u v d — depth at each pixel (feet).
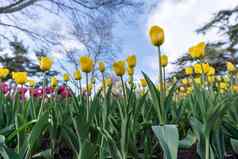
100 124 6.14
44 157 6.28
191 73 8.34
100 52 51.16
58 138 6.81
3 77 8.71
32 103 7.39
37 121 5.38
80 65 6.04
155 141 6.57
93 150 4.96
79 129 5.18
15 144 6.72
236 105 6.44
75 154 5.76
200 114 6.20
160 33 5.32
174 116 6.49
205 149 5.00
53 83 9.76
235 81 10.31
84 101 7.17
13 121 7.24
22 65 71.87
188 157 6.14
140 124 6.04
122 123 5.11
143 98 5.89
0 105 7.54
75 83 7.73
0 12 48.83
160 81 5.40
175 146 4.39
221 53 67.77
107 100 5.74
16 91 8.20
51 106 6.91
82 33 50.85
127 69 6.79
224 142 5.80
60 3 49.49
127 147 5.07
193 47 6.65
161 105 5.35
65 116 6.99
